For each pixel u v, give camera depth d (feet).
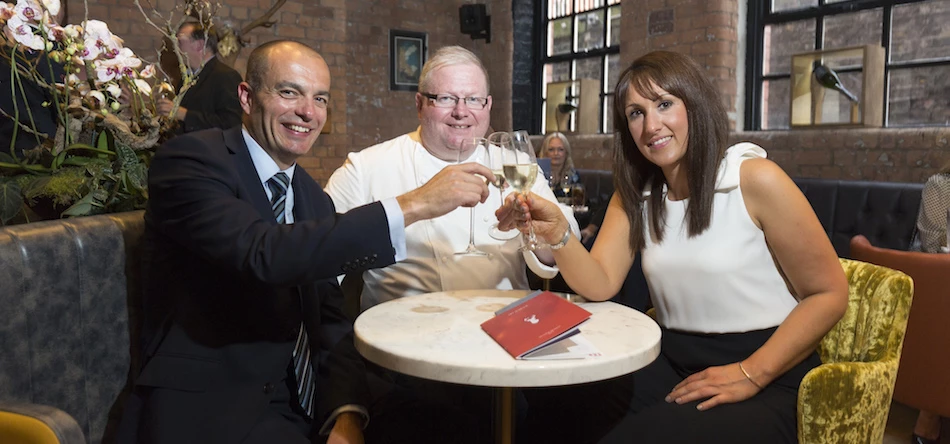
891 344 5.40
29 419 3.69
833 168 14.33
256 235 4.63
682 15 16.94
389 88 23.27
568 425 6.18
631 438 5.00
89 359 5.39
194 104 12.51
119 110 6.99
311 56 5.40
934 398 7.95
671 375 5.88
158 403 4.75
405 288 6.95
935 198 9.29
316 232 4.62
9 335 4.66
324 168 20.83
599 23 20.53
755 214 5.53
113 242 5.65
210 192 4.83
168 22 7.84
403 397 6.12
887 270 5.63
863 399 4.97
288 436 4.97
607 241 6.31
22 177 6.43
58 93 6.83
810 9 15.37
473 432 6.05
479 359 4.11
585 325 4.93
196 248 4.77
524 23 22.79
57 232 5.15
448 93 6.88
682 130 5.63
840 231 12.74
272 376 5.13
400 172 7.20
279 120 5.31
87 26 6.54
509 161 5.53
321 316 6.00
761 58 16.44
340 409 5.35
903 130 13.23
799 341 5.20
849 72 14.28
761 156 5.70
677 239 5.85
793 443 4.97
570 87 20.34
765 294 5.60
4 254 4.65
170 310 5.07
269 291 5.19
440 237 6.89
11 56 6.67
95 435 5.45
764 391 5.27
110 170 6.54
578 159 20.10
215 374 4.93
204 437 4.74
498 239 6.77
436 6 23.70
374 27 22.75
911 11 13.74
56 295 5.07
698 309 5.76
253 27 16.70
